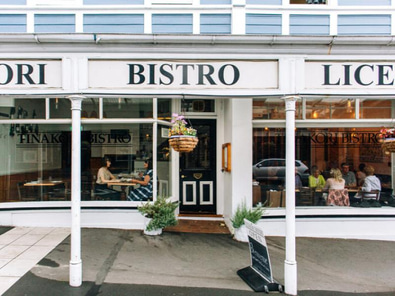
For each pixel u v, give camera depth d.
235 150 6.20
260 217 5.96
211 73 4.46
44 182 6.80
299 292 4.16
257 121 6.37
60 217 6.62
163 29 5.53
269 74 4.48
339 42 4.42
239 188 6.20
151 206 6.17
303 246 5.89
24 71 4.36
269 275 4.18
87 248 5.43
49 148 6.80
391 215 6.38
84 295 3.87
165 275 4.49
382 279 4.60
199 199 7.43
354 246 5.94
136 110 6.66
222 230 6.56
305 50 4.45
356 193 6.63
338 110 6.57
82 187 6.69
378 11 5.59
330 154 6.61
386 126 6.55
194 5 5.53
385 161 6.68
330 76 4.50
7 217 6.57
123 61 4.42
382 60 4.53
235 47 4.45
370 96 4.55
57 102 6.77
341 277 4.64
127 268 4.69
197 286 4.19
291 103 4.39
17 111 6.80
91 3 5.50
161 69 4.44
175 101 7.17
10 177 6.81
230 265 4.89
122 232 6.30
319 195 6.59
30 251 5.19
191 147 4.86
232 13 5.50
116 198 6.68
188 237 6.12
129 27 5.50
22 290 3.95
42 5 5.43
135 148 6.69
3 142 6.84
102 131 6.73
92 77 4.39
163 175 6.93
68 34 4.28
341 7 5.55
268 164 6.44
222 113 7.32
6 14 5.43
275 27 5.55
